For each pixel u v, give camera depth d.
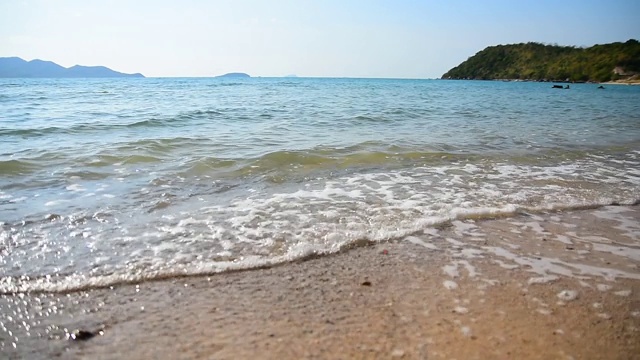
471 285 3.12
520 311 2.76
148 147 8.02
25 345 2.32
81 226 4.16
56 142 8.53
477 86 70.06
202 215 4.59
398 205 5.07
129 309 2.72
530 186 6.07
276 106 19.75
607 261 3.62
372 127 12.41
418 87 59.69
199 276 3.21
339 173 6.65
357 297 2.92
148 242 3.81
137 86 49.81
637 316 2.74
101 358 2.22
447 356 2.26
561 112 19.95
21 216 4.39
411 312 2.73
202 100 24.08
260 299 2.87
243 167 6.74
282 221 4.45
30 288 2.95
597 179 6.58
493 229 4.37
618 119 16.67
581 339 2.45
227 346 2.33
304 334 2.45
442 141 9.79
